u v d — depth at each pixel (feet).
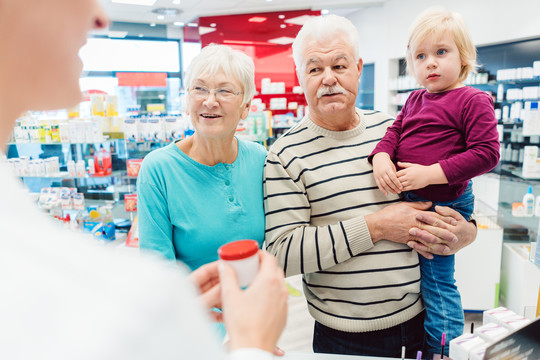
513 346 2.91
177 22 28.53
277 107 25.67
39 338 0.88
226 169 5.08
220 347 1.26
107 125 14.92
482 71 16.92
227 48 4.87
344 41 4.93
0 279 0.91
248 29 26.03
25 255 0.97
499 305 12.37
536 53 14.70
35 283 0.93
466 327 10.81
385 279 4.92
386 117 5.87
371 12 24.88
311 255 4.73
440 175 4.60
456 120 4.94
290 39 25.99
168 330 1.04
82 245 1.12
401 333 5.12
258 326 1.61
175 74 30.09
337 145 5.27
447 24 5.11
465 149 4.91
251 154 5.53
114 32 27.40
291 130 5.64
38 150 16.12
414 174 4.66
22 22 1.18
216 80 4.60
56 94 1.34
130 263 1.14
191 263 5.03
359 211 5.08
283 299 1.78
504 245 12.22
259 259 2.18
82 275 1.01
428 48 5.23
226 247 2.16
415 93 5.73
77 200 15.08
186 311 1.12
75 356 0.88
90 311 0.94
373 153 5.14
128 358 0.94
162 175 4.84
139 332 0.97
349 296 4.98
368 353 5.12
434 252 4.80
